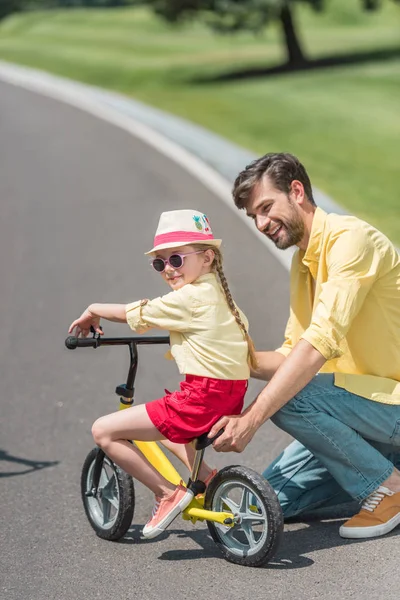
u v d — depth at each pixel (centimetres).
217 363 907
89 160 3856
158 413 930
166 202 2983
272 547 898
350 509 1055
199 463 943
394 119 5066
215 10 7338
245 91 6378
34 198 3216
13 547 1002
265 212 966
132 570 934
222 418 912
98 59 8862
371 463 964
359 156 4075
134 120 4938
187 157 3756
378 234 968
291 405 952
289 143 4403
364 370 991
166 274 930
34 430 1350
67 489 1147
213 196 3003
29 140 4478
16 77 7531
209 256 929
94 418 1384
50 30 11556
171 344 934
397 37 9300
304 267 1022
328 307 925
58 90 6556
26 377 1586
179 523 1048
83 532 1030
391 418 976
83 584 911
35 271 2308
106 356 1677
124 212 2903
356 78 6662
